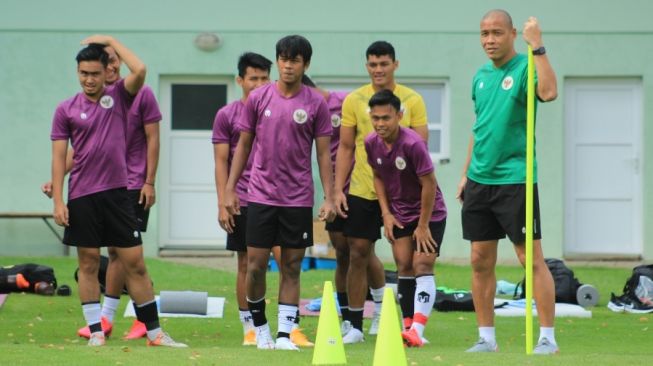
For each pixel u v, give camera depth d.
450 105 56.41
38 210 56.16
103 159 27.42
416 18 56.47
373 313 33.00
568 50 56.47
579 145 56.97
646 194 56.34
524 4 56.34
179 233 56.72
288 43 26.36
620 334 32.97
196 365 22.88
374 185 29.47
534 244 25.67
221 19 56.31
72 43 56.03
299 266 27.08
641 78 56.59
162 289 42.00
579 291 38.59
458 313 36.94
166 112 56.72
